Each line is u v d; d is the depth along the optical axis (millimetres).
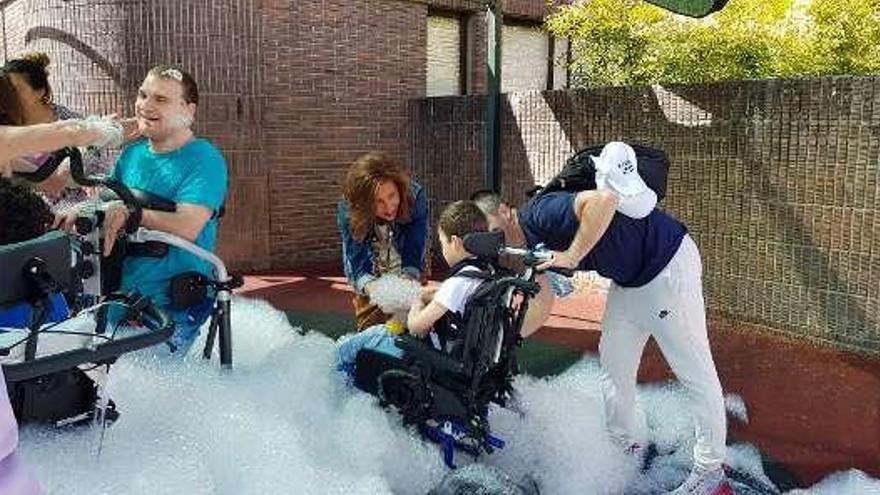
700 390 2789
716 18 6461
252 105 6691
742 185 5066
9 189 2154
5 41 7668
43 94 3615
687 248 2779
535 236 2844
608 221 2551
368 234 3402
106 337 2129
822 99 4617
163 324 2248
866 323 4578
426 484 2832
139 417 2566
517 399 3273
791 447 3346
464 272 2697
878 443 3379
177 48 6273
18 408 2158
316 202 7273
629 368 3016
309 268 7121
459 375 2695
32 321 1945
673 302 2754
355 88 7395
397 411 2980
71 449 2258
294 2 6863
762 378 4219
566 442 3113
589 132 5965
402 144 7750
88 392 2334
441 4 8117
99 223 2590
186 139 2926
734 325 5223
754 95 4941
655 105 5500
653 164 2797
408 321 2867
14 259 1875
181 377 2826
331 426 2934
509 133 6566
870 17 5773
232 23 6500
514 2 8930
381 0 7496
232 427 2631
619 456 3102
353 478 2635
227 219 6715
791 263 4879
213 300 3049
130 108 6246
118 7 6164
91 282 2658
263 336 3879
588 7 6840
